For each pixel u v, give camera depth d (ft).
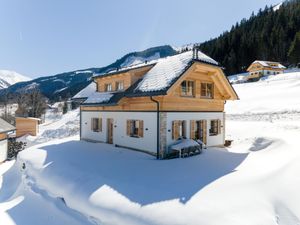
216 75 51.85
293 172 26.43
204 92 52.31
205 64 45.83
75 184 32.19
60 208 28.91
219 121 55.83
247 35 283.59
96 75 63.46
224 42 289.74
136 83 51.06
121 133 53.06
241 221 19.49
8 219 28.94
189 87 48.98
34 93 205.67
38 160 46.68
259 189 24.02
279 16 289.94
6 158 76.95
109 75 57.57
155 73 48.29
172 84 40.11
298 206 21.20
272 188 23.84
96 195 27.94
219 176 29.55
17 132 114.32
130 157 43.21
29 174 41.57
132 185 28.81
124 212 23.76
